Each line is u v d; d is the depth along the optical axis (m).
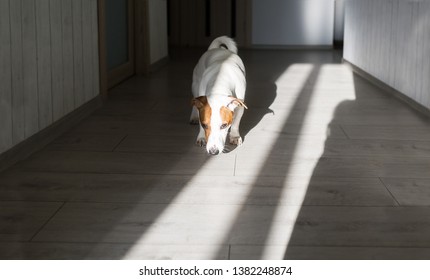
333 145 3.18
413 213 2.23
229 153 3.02
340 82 5.45
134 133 3.45
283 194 2.42
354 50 6.26
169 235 2.04
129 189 2.48
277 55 7.92
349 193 2.44
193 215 2.21
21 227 2.09
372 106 4.26
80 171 2.72
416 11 4.10
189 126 3.64
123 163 2.85
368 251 1.92
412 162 2.87
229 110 2.77
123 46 5.51
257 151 3.06
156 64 6.26
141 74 5.86
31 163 2.83
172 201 2.35
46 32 3.17
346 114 3.98
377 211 2.25
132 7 5.71
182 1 9.04
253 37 8.92
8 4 2.69
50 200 2.35
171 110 4.12
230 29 9.00
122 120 3.79
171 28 9.14
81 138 3.32
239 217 2.19
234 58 3.41
